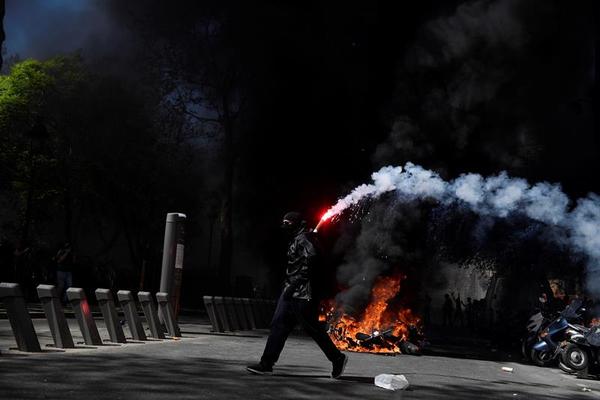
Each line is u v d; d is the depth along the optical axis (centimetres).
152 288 4022
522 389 878
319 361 1017
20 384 545
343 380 766
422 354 1441
